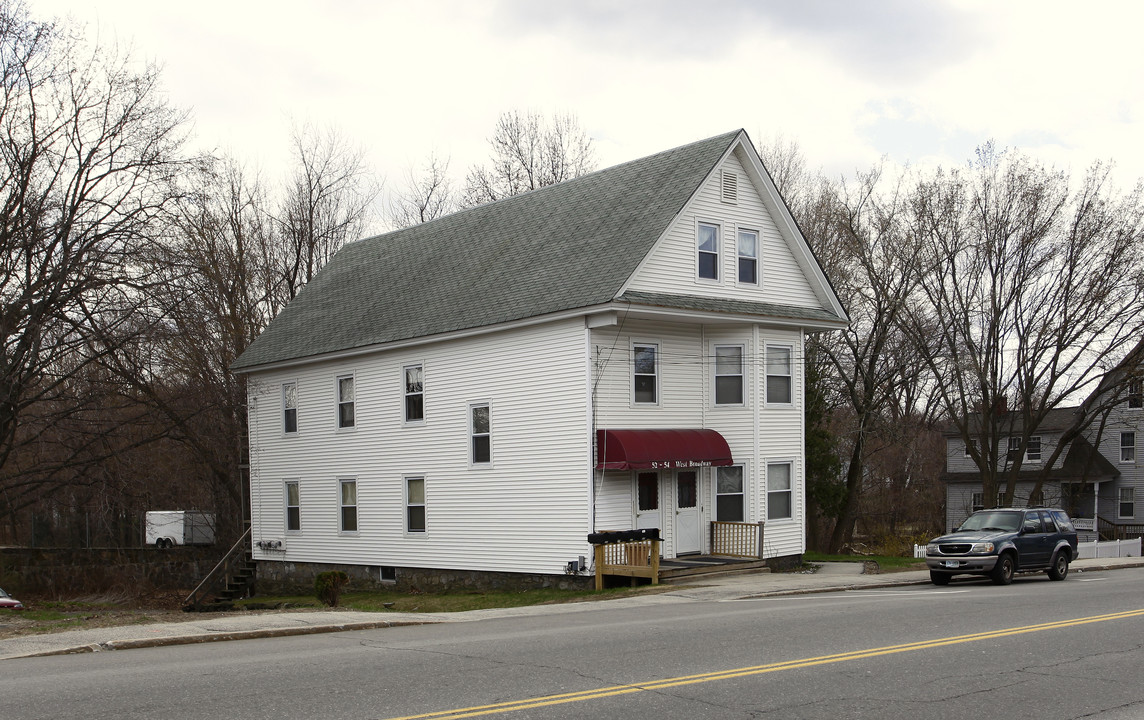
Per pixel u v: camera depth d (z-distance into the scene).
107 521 36.84
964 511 58.97
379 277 33.81
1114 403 43.38
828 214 40.97
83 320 29.14
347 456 31.42
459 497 27.55
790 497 27.70
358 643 13.25
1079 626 13.73
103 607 29.42
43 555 36.47
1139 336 39.97
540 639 13.27
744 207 27.33
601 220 27.09
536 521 25.31
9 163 27.95
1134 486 56.38
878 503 60.06
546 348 25.17
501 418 26.38
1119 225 38.59
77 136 29.00
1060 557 25.03
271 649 12.76
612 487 24.53
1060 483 56.22
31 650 12.80
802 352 28.19
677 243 25.52
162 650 12.95
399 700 9.09
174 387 37.31
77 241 28.75
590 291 24.17
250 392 35.53
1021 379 43.28
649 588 21.92
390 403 29.89
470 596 25.22
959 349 42.50
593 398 24.16
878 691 9.45
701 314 25.08
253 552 34.97
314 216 48.44
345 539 31.42
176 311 30.27
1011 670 10.48
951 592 20.52
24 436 34.12
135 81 33.34
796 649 11.91
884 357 42.41
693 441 25.30
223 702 9.05
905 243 39.59
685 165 26.75
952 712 8.65
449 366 27.98
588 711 8.62
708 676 10.18
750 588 21.48
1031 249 40.06
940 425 61.34
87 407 30.67
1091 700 9.12
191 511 44.00
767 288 27.66
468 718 8.34
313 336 33.03
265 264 45.78
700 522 26.61
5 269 27.89
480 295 27.84
